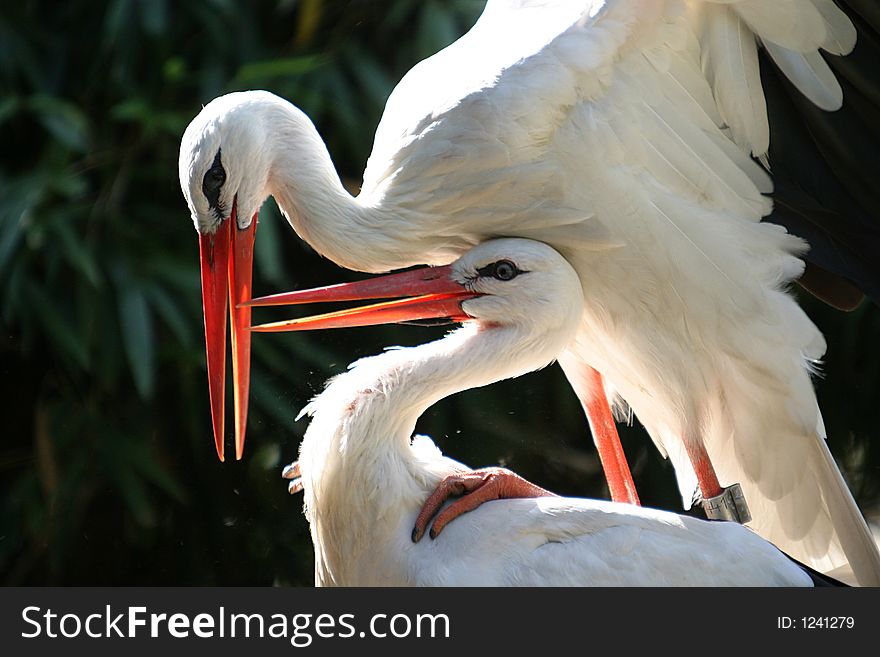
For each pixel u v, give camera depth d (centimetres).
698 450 582
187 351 818
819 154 581
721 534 517
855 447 919
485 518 510
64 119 801
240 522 887
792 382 562
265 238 785
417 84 557
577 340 594
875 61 559
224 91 829
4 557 868
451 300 542
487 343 537
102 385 854
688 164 555
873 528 884
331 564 531
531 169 540
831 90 566
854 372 896
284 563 887
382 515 515
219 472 880
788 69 562
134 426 854
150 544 894
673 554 505
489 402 874
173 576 891
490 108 533
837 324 882
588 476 909
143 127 838
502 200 546
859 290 612
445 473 533
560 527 506
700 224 553
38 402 877
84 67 859
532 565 499
